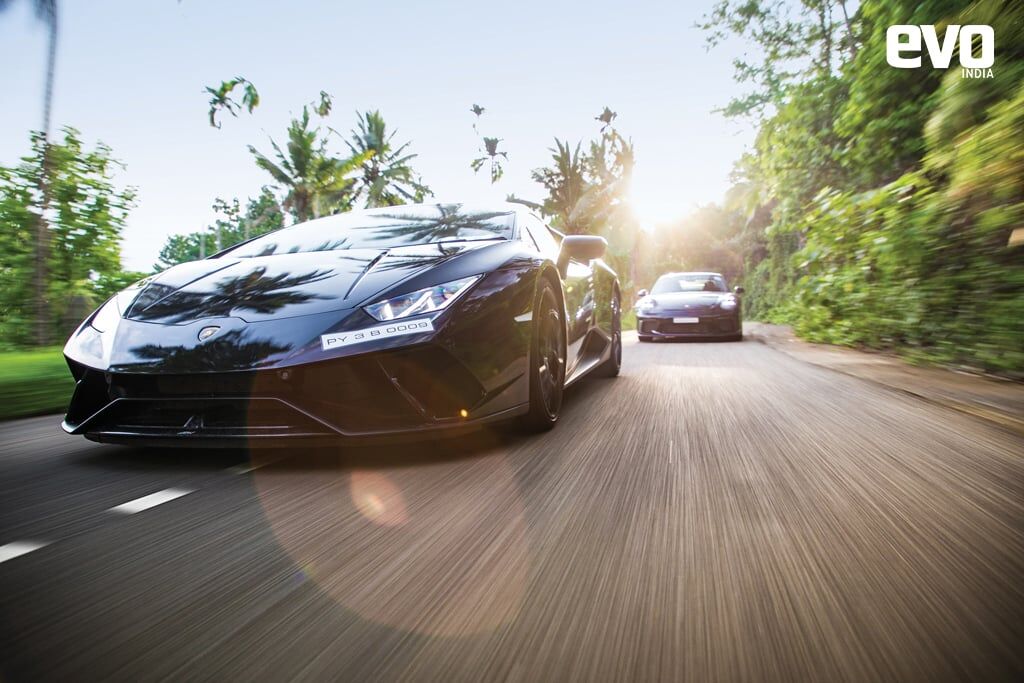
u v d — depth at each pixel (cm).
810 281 821
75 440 281
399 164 2670
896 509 174
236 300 240
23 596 127
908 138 792
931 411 325
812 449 245
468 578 134
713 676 98
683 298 963
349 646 107
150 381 224
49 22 796
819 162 1055
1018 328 410
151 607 122
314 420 215
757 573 134
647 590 127
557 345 300
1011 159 405
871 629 110
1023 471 212
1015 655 102
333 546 153
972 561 139
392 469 222
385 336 218
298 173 2198
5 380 402
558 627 113
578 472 216
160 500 191
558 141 2592
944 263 506
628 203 2669
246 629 113
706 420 306
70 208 880
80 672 100
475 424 232
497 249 274
